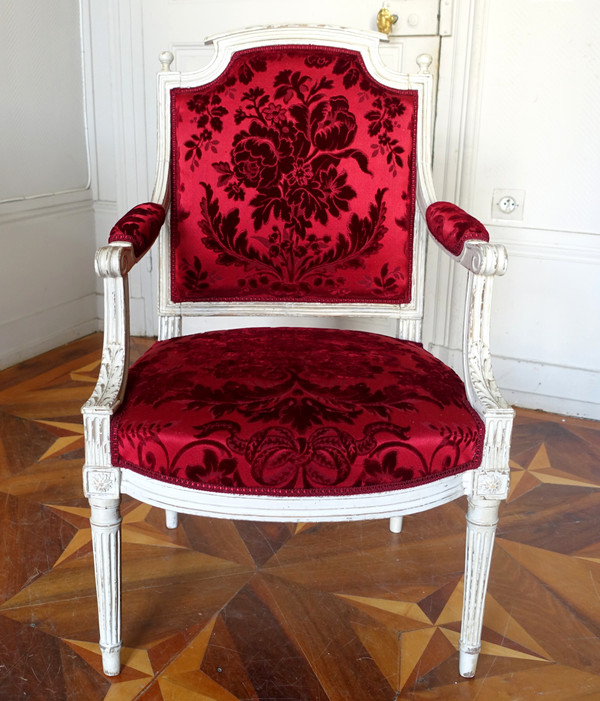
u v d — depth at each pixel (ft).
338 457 3.46
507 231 7.80
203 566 5.26
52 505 5.94
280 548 5.50
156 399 3.69
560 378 7.93
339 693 4.15
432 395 3.79
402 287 4.91
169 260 4.83
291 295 4.92
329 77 4.74
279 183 4.77
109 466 3.66
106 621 4.08
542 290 7.80
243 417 3.55
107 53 9.16
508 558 5.41
